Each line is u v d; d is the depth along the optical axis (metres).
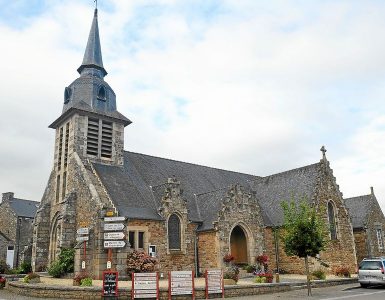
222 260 25.89
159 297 17.86
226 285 20.12
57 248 28.03
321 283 24.41
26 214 50.75
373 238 37.44
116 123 31.22
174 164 34.50
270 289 21.22
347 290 22.47
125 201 26.05
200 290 18.70
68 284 20.09
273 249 30.17
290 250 21.39
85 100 30.33
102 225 23.44
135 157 32.28
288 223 22.23
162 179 31.47
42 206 30.55
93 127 29.98
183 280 18.33
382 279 23.16
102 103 31.09
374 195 39.66
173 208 26.84
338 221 32.06
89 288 17.84
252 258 27.56
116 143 30.67
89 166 28.00
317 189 31.16
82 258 23.30
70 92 31.16
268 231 30.39
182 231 26.97
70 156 29.05
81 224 25.70
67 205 26.58
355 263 32.22
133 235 24.67
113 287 17.31
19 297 18.98
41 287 18.94
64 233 25.97
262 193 35.12
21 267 29.91
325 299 18.03
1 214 51.78
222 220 26.72
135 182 29.12
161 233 25.83
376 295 19.59
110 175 28.17
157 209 26.81
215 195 29.77
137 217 24.77
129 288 17.73
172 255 25.97
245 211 28.20
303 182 32.62
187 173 34.28
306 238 20.83
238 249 28.78
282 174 35.38
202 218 28.61
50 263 28.45
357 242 37.44
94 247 23.36
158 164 33.16
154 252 25.11
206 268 26.56
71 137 29.39
